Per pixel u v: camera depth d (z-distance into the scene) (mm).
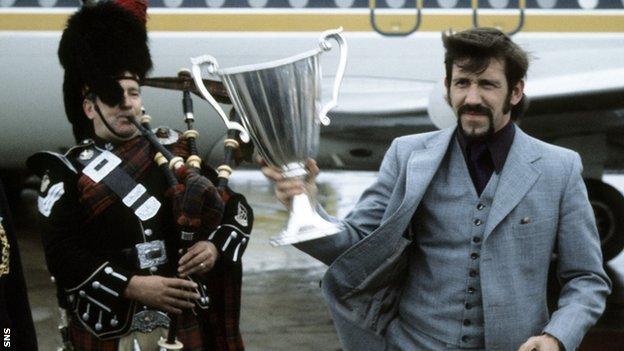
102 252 5035
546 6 11820
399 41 11820
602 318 10461
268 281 11758
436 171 4809
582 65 11742
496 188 4758
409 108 11859
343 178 17750
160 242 5047
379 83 11867
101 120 5129
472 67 4633
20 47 11961
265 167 4582
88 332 5051
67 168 5031
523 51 4695
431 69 11859
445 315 4793
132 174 5070
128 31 5211
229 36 11766
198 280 5105
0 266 4715
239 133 5250
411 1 11820
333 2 11797
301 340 9578
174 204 4895
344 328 4953
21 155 12453
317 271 12258
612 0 11781
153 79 5309
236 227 5102
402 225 4770
